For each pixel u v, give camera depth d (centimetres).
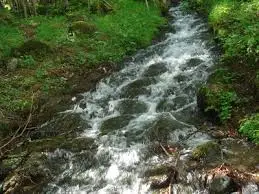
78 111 1053
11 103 1057
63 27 1516
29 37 1437
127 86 1137
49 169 827
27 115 1034
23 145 925
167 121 938
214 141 817
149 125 938
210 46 1309
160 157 812
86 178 794
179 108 1002
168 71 1187
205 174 718
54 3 1750
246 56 1073
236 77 1007
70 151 875
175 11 1853
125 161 822
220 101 924
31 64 1245
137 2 1781
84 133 954
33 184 789
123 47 1401
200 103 960
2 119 992
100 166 820
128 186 751
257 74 969
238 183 686
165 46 1403
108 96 1115
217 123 908
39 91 1123
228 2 1533
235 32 1226
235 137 838
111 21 1579
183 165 755
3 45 1323
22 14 1675
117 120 988
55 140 923
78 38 1423
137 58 1331
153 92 1088
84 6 1712
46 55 1299
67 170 823
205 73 1114
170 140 872
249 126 830
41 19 1609
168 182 729
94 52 1347
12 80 1162
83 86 1166
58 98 1107
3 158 865
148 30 1529
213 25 1421
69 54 1313
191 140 861
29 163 836
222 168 723
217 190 684
